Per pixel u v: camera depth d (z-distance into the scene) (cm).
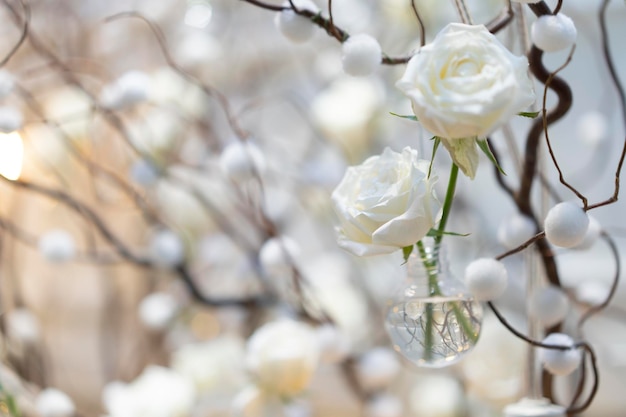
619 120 127
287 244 99
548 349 81
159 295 130
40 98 115
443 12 112
